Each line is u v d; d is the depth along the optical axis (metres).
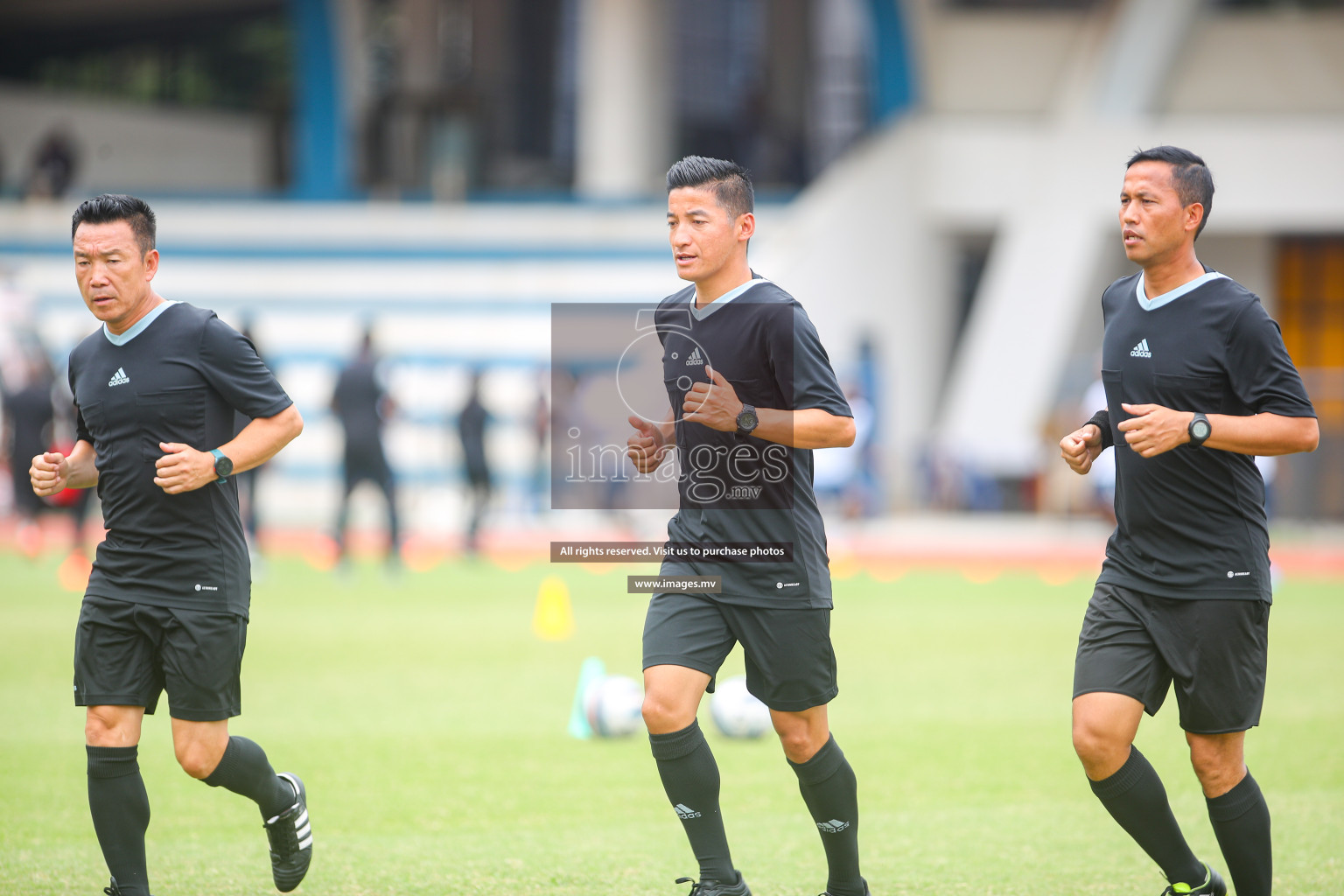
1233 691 15.63
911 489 87.62
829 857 16.77
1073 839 20.38
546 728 28.33
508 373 89.69
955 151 88.00
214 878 18.41
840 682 33.84
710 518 16.20
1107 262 87.56
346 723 28.66
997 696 32.00
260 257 95.44
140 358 16.03
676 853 19.59
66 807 21.73
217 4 124.12
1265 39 86.12
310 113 100.69
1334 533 74.75
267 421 16.14
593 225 92.88
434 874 18.55
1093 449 17.09
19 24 126.88
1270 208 83.62
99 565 16.22
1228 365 15.50
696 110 119.75
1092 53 85.06
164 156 123.44
